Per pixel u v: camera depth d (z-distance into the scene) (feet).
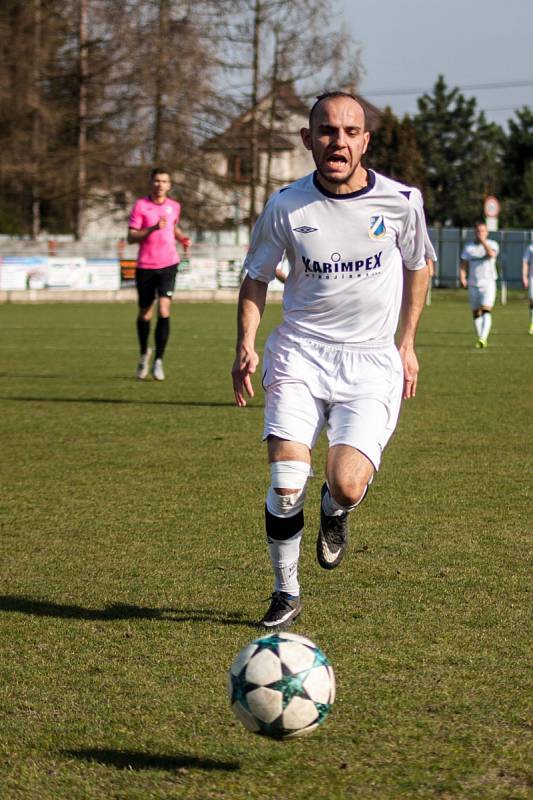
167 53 205.16
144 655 19.08
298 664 14.15
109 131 213.46
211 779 14.21
